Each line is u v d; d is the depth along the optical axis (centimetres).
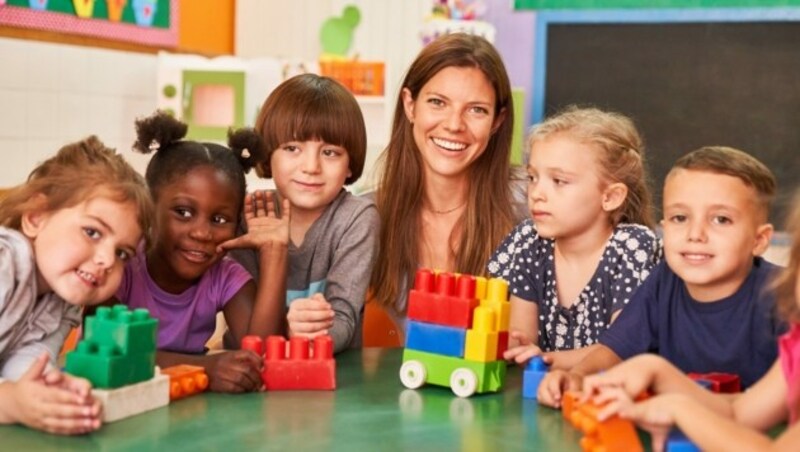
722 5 389
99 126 354
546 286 180
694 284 149
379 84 376
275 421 127
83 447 115
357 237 189
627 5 400
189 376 139
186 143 164
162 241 160
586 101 409
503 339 148
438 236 209
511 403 140
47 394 118
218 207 160
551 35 411
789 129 385
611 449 115
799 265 118
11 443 116
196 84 362
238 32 431
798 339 123
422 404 138
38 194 134
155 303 166
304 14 426
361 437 121
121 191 133
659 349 156
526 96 415
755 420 125
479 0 396
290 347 146
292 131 184
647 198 188
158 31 379
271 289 167
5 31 311
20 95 319
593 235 175
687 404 114
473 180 207
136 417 127
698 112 396
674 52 397
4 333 133
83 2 339
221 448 115
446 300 146
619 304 171
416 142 204
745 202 145
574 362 158
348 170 191
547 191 173
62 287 131
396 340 212
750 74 388
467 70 196
